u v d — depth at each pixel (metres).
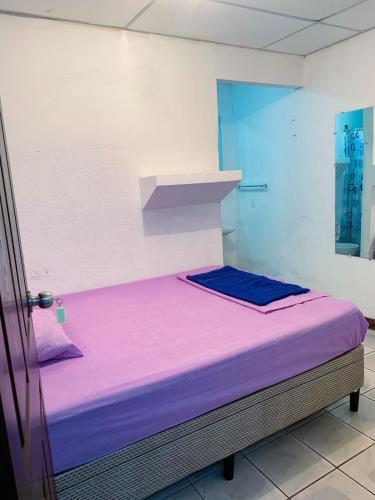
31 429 0.70
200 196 2.92
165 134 2.79
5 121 2.23
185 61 2.80
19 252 1.08
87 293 2.54
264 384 1.71
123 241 2.74
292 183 3.76
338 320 1.95
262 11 2.38
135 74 2.61
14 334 0.63
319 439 1.96
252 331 1.80
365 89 2.96
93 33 2.43
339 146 3.22
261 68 3.18
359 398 2.28
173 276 2.89
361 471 1.74
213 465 1.83
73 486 1.30
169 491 1.68
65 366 1.53
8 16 2.18
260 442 1.96
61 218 2.48
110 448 1.36
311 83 3.38
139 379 1.42
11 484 0.43
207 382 1.54
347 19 2.59
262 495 1.64
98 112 2.51
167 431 1.47
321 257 3.57
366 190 3.07
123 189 2.68
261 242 4.28
